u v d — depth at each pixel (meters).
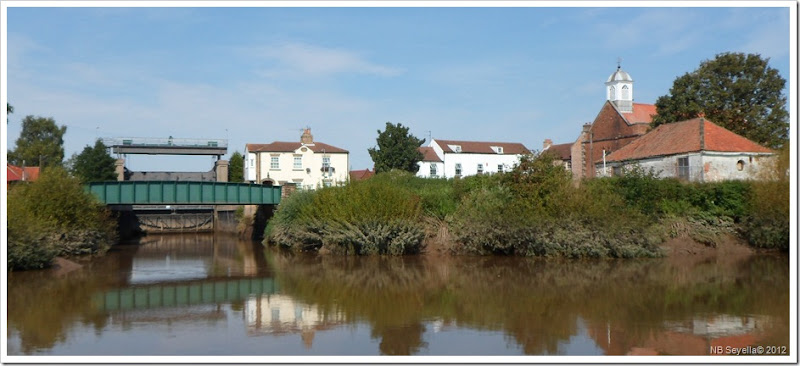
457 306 19.41
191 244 49.47
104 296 22.08
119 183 44.84
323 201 37.53
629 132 55.53
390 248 34.81
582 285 23.48
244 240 54.62
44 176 35.53
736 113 49.41
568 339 15.05
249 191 49.34
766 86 50.00
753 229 34.09
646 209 34.59
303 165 66.44
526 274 26.86
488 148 73.31
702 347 14.27
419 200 36.91
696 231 34.31
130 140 72.81
